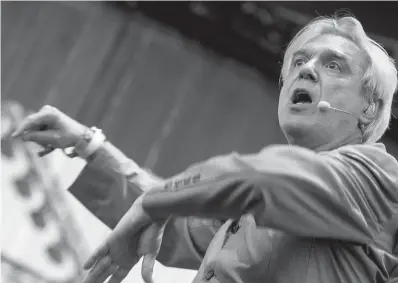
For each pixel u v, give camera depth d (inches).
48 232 178.9
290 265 52.2
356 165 51.3
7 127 215.0
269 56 277.1
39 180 187.0
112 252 56.9
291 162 48.1
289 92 58.6
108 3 279.7
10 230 174.4
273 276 52.2
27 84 255.0
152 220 54.9
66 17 272.5
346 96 57.5
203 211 49.1
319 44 59.9
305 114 56.9
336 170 49.8
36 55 261.7
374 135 59.6
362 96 58.4
